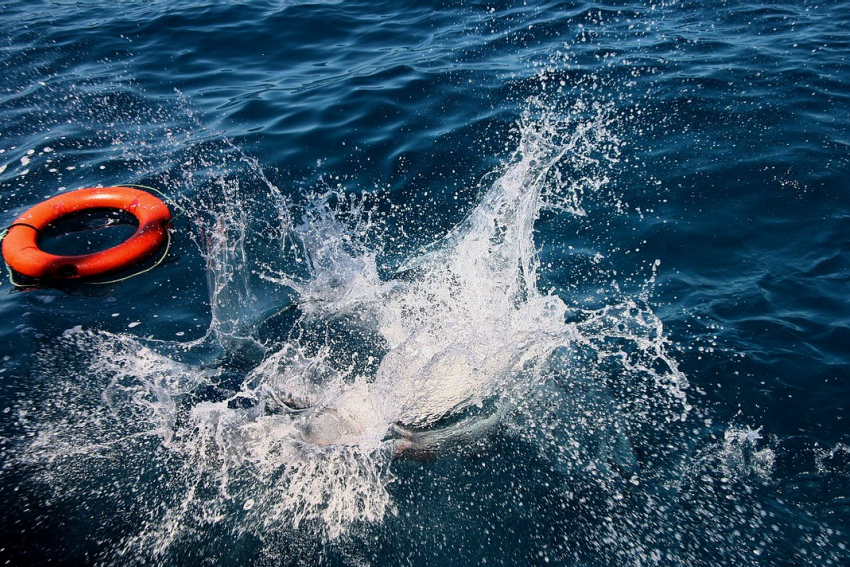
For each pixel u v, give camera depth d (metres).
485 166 6.73
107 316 5.22
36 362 4.74
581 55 8.55
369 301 5.22
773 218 5.67
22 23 10.80
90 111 8.13
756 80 7.59
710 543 3.43
